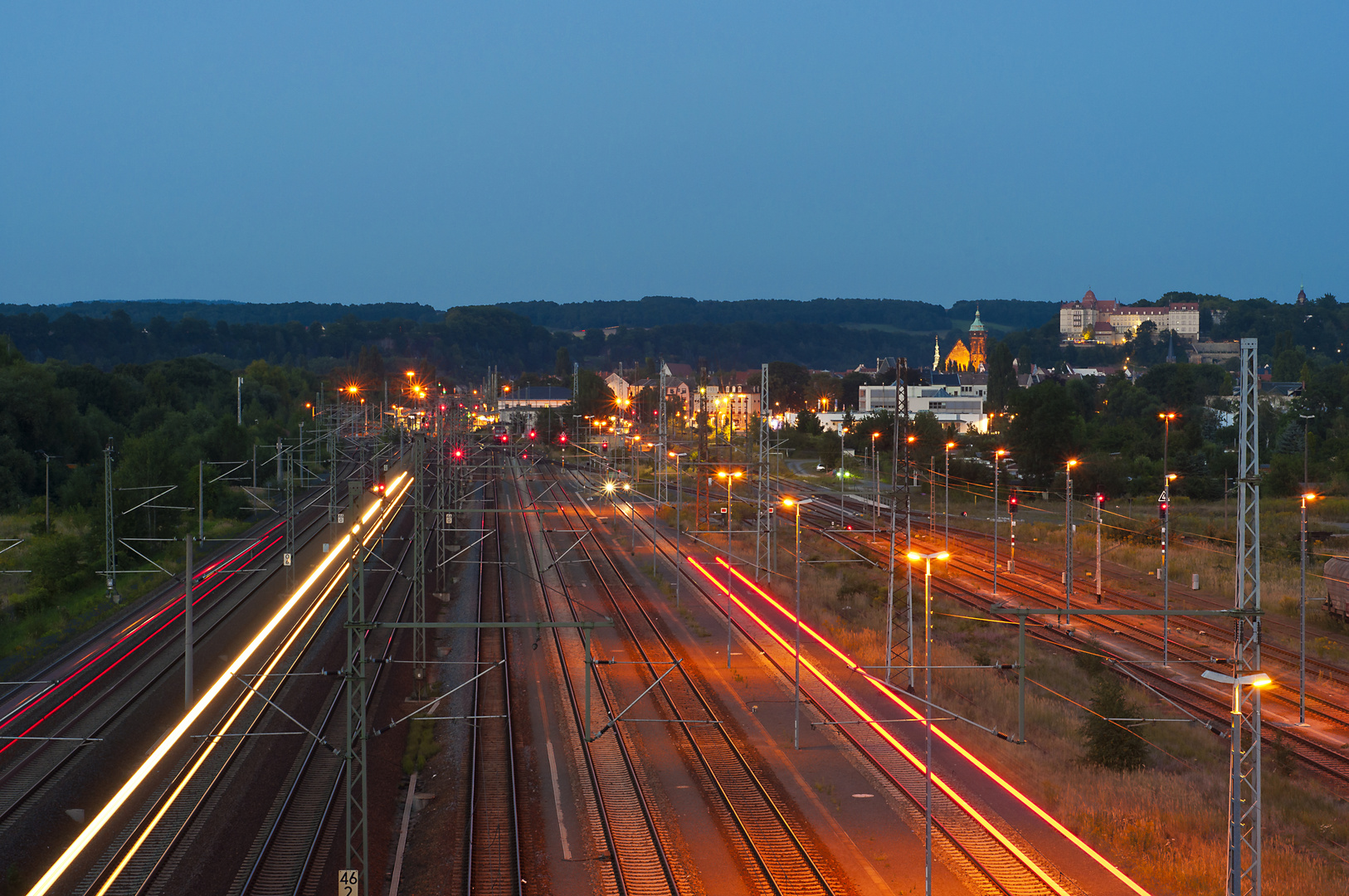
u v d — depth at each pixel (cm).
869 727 4328
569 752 4038
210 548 8256
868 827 3309
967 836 3216
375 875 3005
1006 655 5475
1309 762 3803
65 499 9556
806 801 3525
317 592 6738
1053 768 3812
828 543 9112
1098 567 6556
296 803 3462
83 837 3053
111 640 5484
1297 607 6325
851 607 6788
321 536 8819
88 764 3688
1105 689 3966
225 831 3189
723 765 3878
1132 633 5953
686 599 7025
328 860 3058
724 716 4500
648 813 3394
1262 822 3297
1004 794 3575
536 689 4919
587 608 6706
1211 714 4466
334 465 8131
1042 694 4803
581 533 9112
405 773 3884
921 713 4522
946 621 6253
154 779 3569
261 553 8069
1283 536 8575
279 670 4934
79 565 7131
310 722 4275
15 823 3197
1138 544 8600
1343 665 5138
